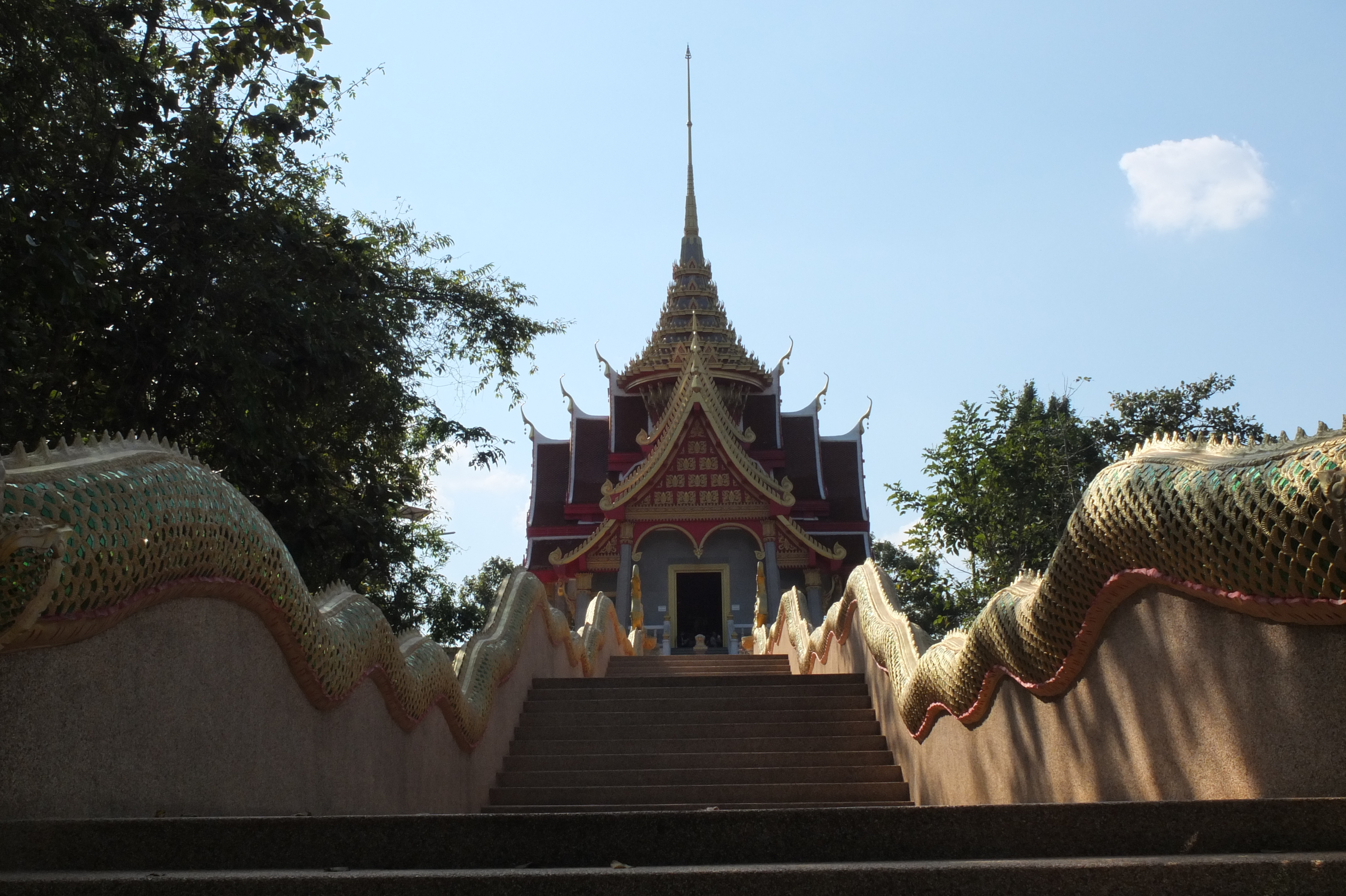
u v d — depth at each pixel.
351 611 7.62
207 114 11.21
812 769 11.52
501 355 18.00
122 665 4.94
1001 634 7.43
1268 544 4.34
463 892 3.69
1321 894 3.52
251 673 6.15
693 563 34.84
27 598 4.05
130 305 10.84
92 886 3.62
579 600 34.94
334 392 12.48
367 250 13.64
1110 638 6.10
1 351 8.91
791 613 21.16
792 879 3.71
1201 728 5.15
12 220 8.20
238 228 11.22
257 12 10.62
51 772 4.45
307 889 3.67
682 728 12.84
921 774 10.56
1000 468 17.03
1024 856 4.38
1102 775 6.20
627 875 3.72
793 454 40.91
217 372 11.17
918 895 3.69
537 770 12.09
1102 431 18.97
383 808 8.16
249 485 11.43
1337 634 4.29
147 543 4.84
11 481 4.17
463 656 11.35
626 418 41.28
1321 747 4.37
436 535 21.22
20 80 9.54
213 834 4.38
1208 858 3.79
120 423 10.65
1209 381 19.38
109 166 10.58
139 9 10.30
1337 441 4.09
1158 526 5.13
